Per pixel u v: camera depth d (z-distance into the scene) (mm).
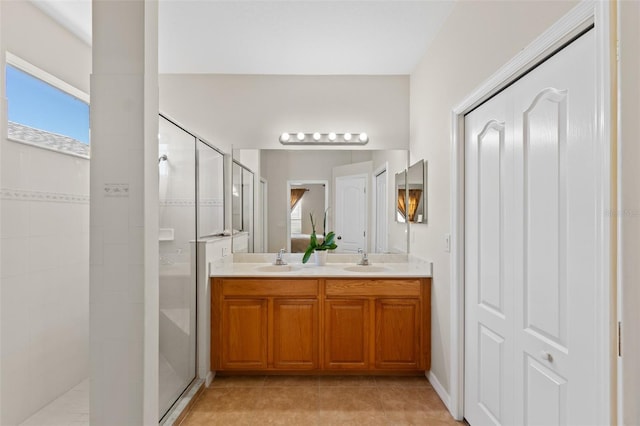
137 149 1355
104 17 1358
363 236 3480
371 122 3475
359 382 2811
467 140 2240
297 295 2822
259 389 2695
